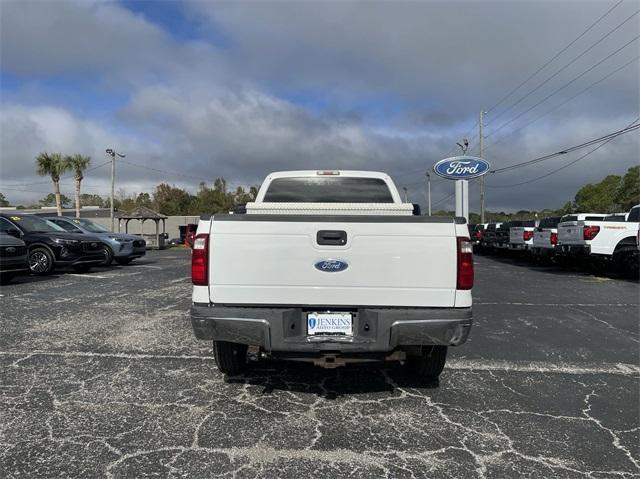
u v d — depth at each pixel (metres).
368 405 3.85
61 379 4.34
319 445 3.16
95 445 3.12
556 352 5.43
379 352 3.66
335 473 2.83
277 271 3.54
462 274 3.54
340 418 3.59
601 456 3.06
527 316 7.43
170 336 5.85
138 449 3.08
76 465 2.88
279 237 3.54
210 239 3.57
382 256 3.53
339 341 3.52
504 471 2.87
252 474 2.80
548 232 14.93
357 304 3.55
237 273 3.55
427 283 3.54
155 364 4.80
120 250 15.52
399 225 3.53
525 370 4.78
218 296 3.58
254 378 4.44
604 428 3.47
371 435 3.32
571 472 2.87
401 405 3.86
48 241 12.23
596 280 12.29
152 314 7.17
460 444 3.20
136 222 45.91
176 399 3.91
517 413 3.72
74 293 9.26
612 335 6.23
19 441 3.17
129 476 2.77
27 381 4.28
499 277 13.04
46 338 5.73
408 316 3.49
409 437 3.30
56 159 35.78
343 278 3.53
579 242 12.60
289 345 3.53
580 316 7.44
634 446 3.20
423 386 4.29
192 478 2.75
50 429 3.35
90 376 4.43
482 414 3.70
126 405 3.78
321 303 3.55
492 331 6.42
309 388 4.21
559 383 4.41
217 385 4.25
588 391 4.21
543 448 3.16
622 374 4.68
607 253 12.31
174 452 3.05
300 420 3.54
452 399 3.99
